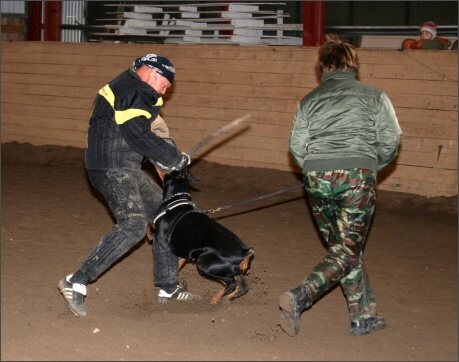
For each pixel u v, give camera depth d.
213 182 10.88
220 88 11.68
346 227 4.74
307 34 13.05
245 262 5.08
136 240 5.16
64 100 13.24
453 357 4.65
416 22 13.74
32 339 4.60
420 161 10.01
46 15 15.93
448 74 9.91
